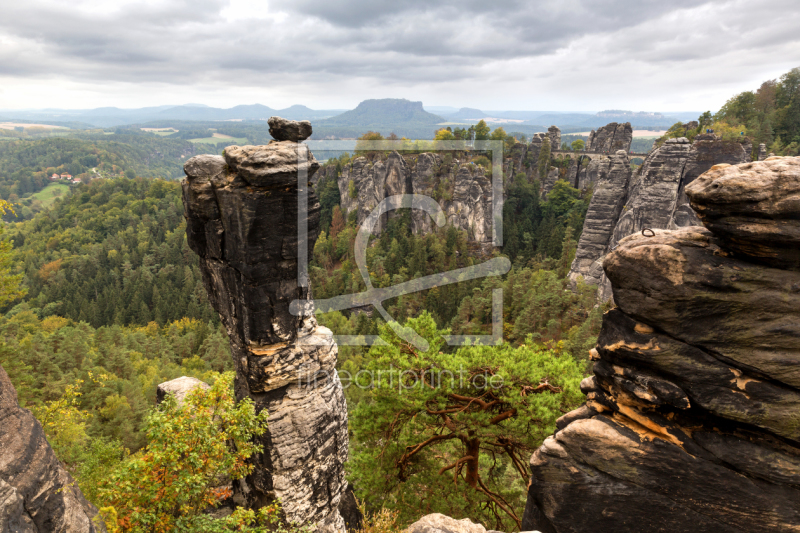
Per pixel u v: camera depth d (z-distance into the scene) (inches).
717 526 357.4
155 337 4116.6
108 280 6461.6
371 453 810.2
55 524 345.7
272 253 660.1
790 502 334.3
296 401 729.0
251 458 741.9
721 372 353.7
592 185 6491.1
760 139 5017.2
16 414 358.3
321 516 780.6
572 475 411.8
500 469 1016.9
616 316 406.9
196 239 723.4
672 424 382.0
